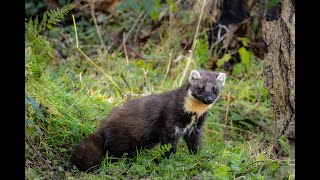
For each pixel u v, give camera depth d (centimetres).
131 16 1819
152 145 1165
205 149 1157
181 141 1273
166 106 1136
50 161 1070
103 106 1295
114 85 1462
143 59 1694
